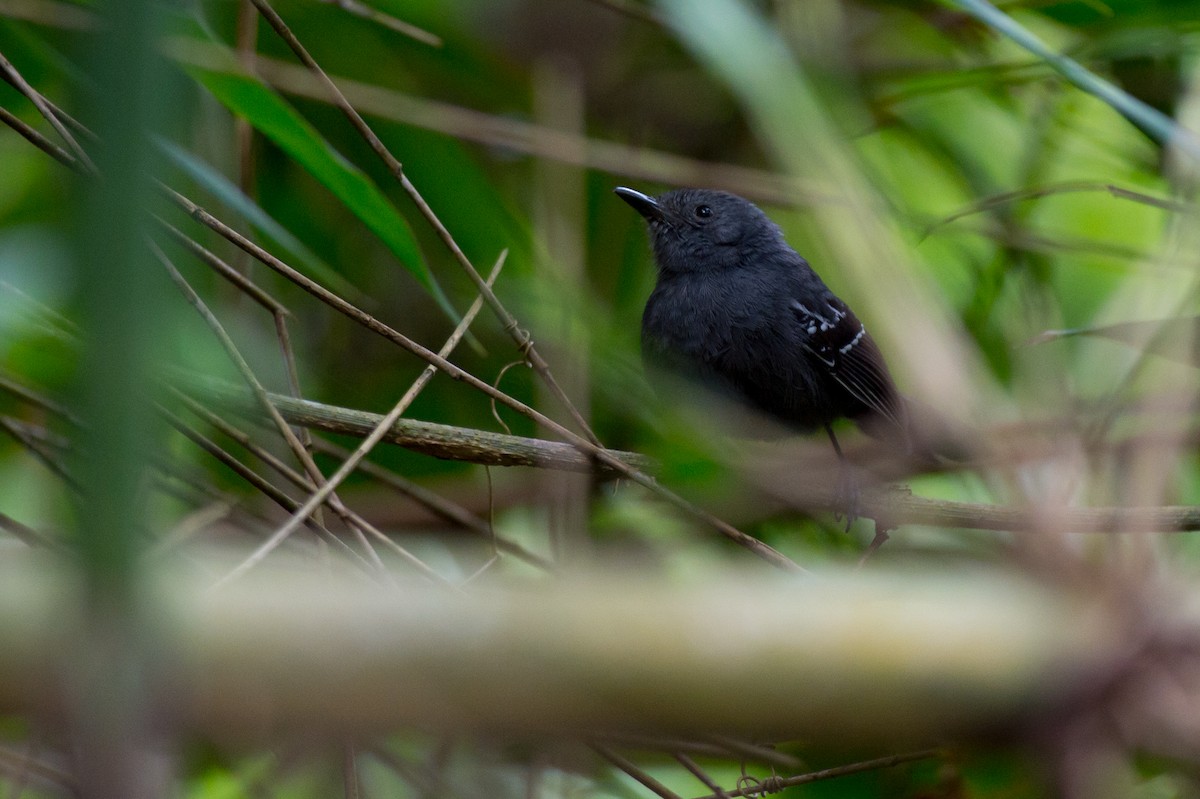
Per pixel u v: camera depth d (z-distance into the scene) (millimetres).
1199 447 6160
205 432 8656
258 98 6738
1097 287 10781
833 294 10586
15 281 8211
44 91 9359
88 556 1163
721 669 1340
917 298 5488
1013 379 8227
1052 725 1392
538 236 10070
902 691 1353
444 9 10969
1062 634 1426
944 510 7863
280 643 1237
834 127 8594
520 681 1306
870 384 10438
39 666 1146
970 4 6770
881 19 11148
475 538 9375
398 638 1280
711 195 10844
